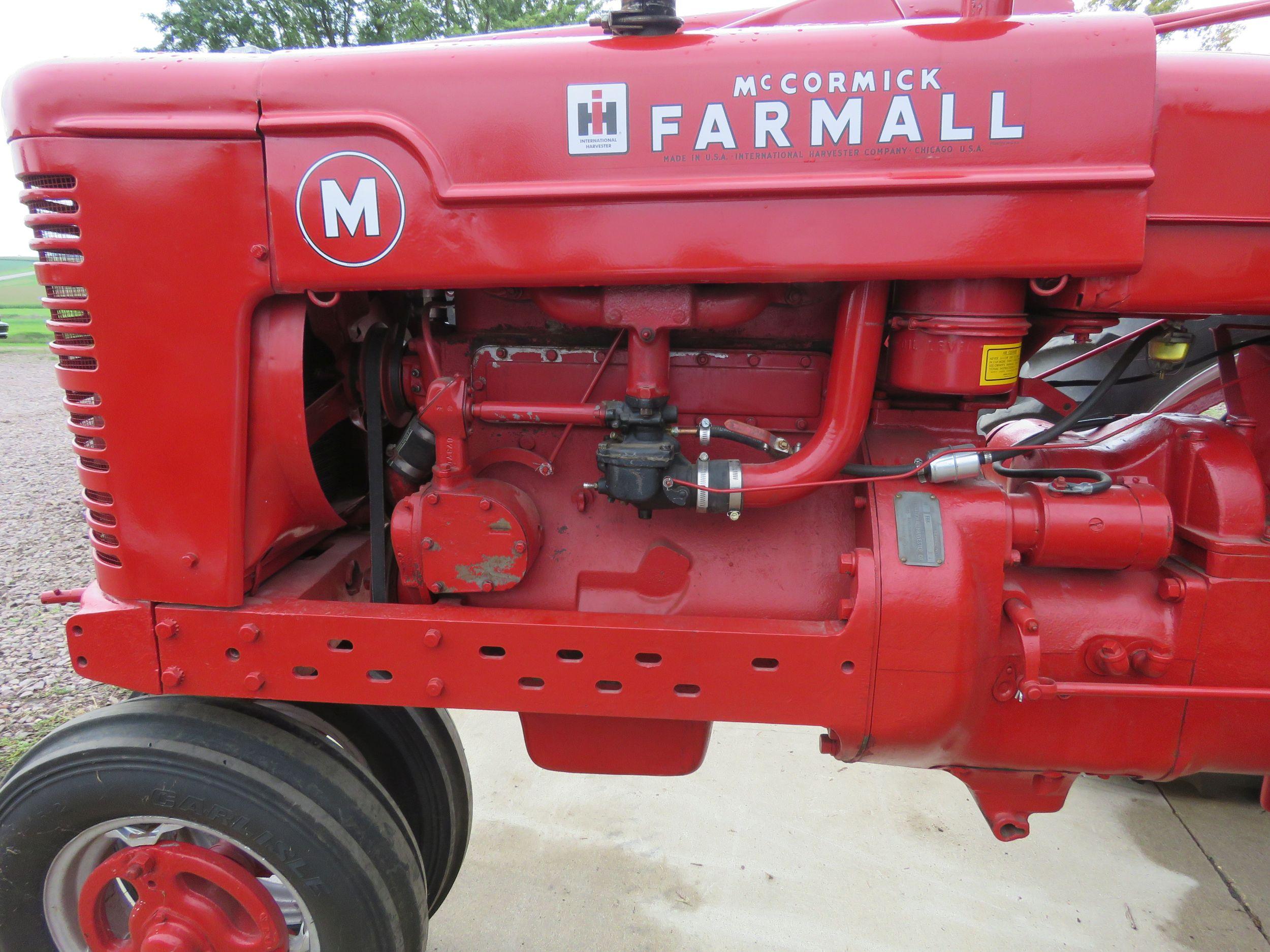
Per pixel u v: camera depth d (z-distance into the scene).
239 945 1.53
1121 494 1.46
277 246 1.34
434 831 1.95
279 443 1.46
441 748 1.97
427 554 1.57
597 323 1.48
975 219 1.25
